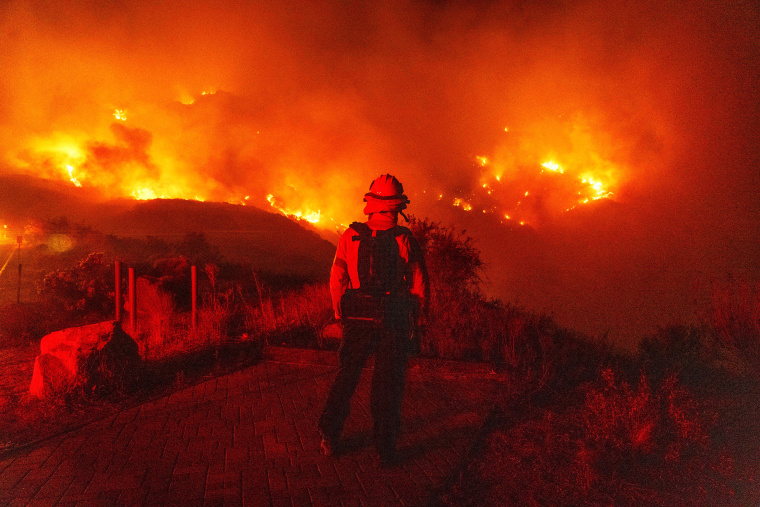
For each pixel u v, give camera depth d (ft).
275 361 19.24
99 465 11.21
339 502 9.72
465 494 10.16
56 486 10.32
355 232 11.73
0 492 10.09
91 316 28.09
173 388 16.33
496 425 13.41
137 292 27.78
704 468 11.13
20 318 26.50
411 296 12.01
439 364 17.81
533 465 11.26
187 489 10.19
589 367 17.66
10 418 14.02
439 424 13.34
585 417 13.12
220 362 19.01
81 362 15.25
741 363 16.69
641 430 11.53
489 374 17.17
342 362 11.63
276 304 29.53
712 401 14.06
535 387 15.70
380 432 11.05
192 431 13.01
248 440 12.47
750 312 16.39
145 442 12.37
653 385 15.53
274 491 10.11
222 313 24.30
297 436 12.71
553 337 20.98
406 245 11.81
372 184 12.26
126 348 16.42
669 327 18.94
